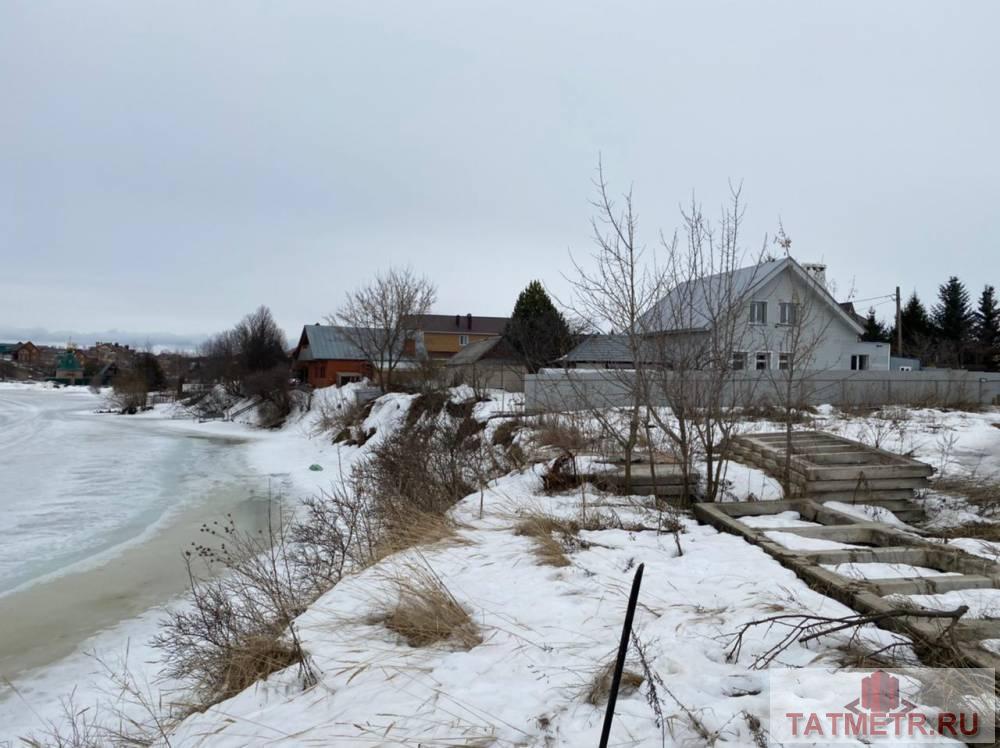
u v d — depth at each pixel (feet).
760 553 18.16
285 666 14.01
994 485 27.25
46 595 30.37
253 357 160.76
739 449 29.55
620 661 9.06
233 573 30.89
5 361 422.00
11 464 72.23
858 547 18.52
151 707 17.40
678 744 9.21
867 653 11.42
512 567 18.25
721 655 11.86
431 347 194.39
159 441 97.86
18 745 17.30
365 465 41.96
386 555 21.66
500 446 44.62
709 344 25.53
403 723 10.31
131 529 42.78
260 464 72.79
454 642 13.82
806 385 50.78
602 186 27.73
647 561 18.04
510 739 9.66
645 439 33.53
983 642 11.53
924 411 53.26
